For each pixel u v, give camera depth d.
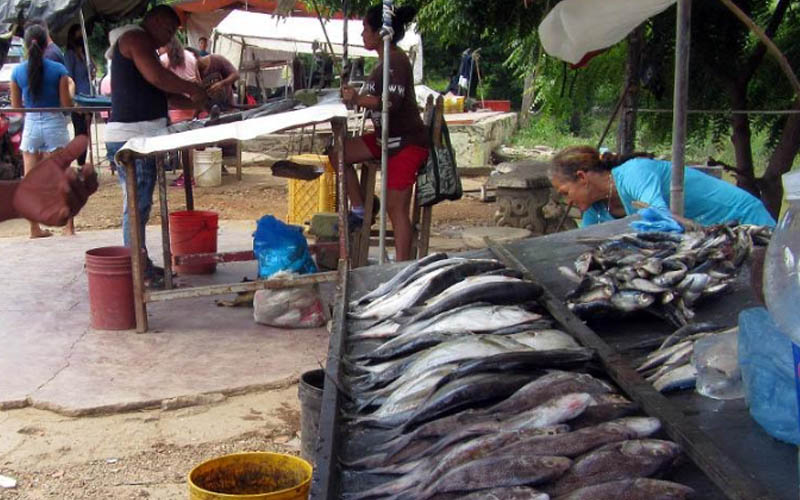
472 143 16.48
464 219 11.13
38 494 3.94
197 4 16.22
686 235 3.96
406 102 6.64
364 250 7.20
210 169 13.12
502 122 18.98
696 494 2.01
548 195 9.31
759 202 4.93
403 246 6.92
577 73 10.09
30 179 2.64
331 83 16.72
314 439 3.74
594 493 2.00
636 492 1.99
